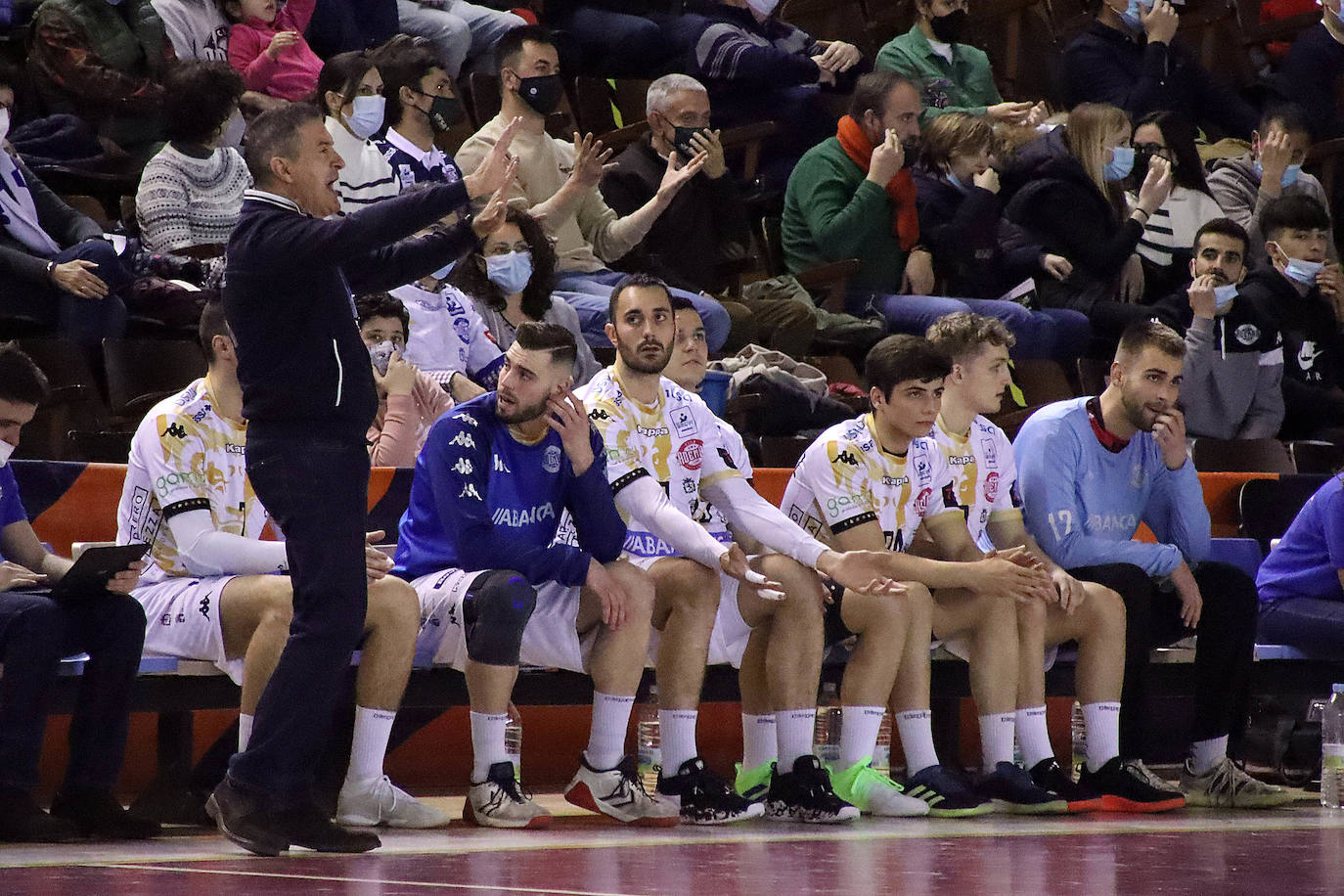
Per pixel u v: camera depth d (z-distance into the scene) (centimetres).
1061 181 2672
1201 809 1686
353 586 1184
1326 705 1717
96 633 1311
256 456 1185
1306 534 1892
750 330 2384
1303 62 3425
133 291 2016
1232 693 1739
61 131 2227
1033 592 1583
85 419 1884
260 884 978
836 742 1705
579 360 2109
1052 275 2644
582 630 1512
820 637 1541
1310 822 1555
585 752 1498
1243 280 2644
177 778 1448
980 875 1066
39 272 1936
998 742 1623
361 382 1195
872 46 3177
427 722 1797
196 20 2359
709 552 1505
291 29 2456
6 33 2366
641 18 2797
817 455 1669
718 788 1488
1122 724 1714
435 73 2169
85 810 1305
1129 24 3247
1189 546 1822
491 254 2023
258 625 1369
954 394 1745
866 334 2481
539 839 1320
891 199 2588
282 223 1160
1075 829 1454
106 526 1641
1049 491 1766
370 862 1124
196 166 2108
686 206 2453
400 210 1138
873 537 1642
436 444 1484
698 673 1517
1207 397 2489
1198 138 3200
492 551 1449
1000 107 2883
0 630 1280
